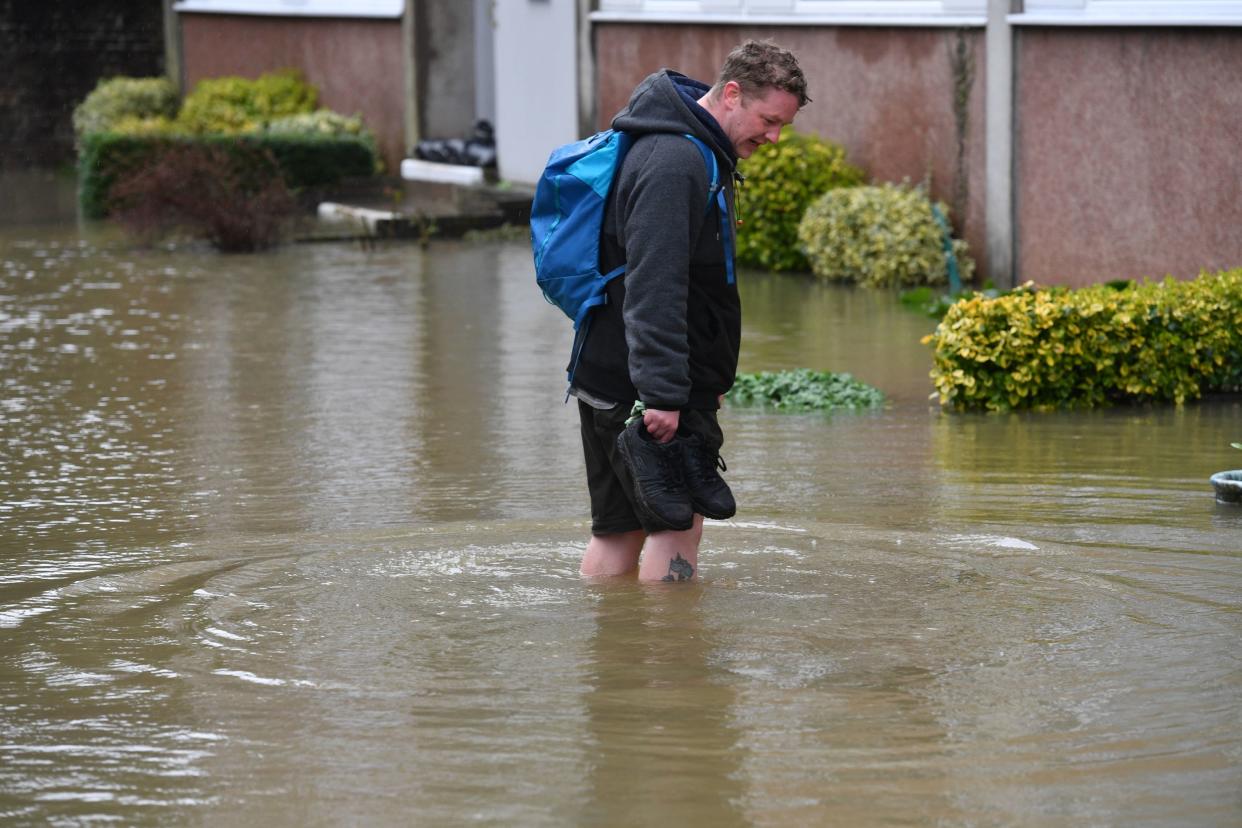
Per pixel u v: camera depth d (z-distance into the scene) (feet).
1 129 112.68
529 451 30.99
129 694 16.92
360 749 15.33
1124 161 49.70
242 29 104.83
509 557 22.41
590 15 74.28
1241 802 13.98
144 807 14.16
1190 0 47.09
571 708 16.29
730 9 66.28
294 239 71.15
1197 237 47.52
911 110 58.70
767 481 27.91
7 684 17.28
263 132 84.43
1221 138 46.37
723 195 19.69
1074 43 50.93
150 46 115.96
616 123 19.67
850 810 13.87
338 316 50.72
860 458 29.96
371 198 81.76
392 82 92.02
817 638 18.43
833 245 58.03
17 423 34.42
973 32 55.52
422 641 18.51
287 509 26.17
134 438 32.68
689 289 19.75
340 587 20.89
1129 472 28.43
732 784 14.40
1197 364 35.99
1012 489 27.07
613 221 19.75
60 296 55.11
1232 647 18.08
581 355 20.43
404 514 25.64
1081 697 16.49
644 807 13.97
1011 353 35.14
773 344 44.98
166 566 22.33
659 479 19.63
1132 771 14.64
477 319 50.03
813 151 60.59
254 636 18.84
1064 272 52.42
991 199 54.75
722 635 18.57
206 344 45.37
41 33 112.68
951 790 14.24
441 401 36.70
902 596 20.20
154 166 72.43
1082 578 21.06
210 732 15.81
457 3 90.43
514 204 75.77
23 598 20.75
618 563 21.33
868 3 60.13
